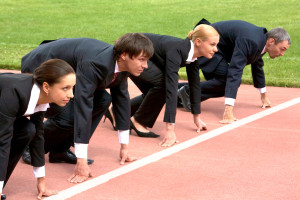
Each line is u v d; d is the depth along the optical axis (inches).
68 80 163.3
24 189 190.1
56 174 205.0
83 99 191.0
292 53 518.3
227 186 192.5
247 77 399.5
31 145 178.2
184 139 251.1
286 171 208.2
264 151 233.5
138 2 854.5
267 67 447.8
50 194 183.3
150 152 232.4
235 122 280.7
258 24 683.4
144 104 253.6
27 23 717.9
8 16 762.2
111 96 213.2
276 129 267.3
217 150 234.5
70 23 716.0
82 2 862.5
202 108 313.3
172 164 215.9
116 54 189.8
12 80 164.7
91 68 189.5
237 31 285.1
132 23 710.5
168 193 185.8
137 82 258.1
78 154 195.8
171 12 775.7
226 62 296.8
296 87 374.0
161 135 260.5
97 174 204.5
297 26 657.0
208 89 301.4
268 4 802.2
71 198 181.0
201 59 300.7
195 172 206.8
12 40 610.2
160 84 249.4
